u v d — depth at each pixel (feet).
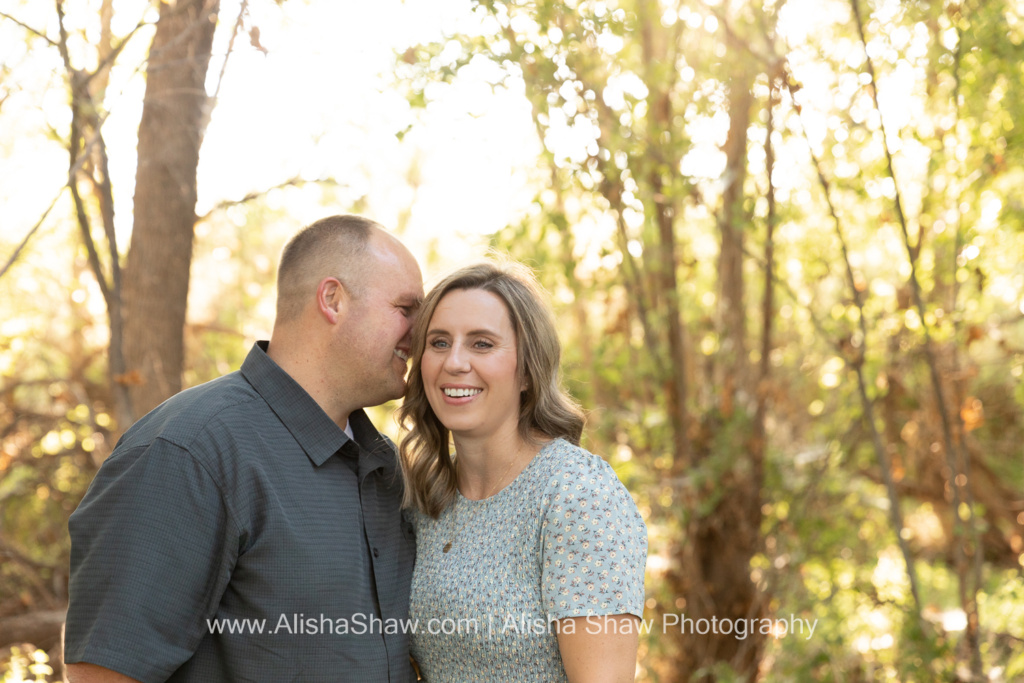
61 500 15.85
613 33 12.54
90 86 11.59
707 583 15.60
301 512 6.14
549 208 13.98
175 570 5.63
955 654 13.65
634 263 14.55
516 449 6.78
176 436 5.87
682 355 15.53
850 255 15.29
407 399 7.09
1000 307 16.25
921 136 12.87
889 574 17.17
